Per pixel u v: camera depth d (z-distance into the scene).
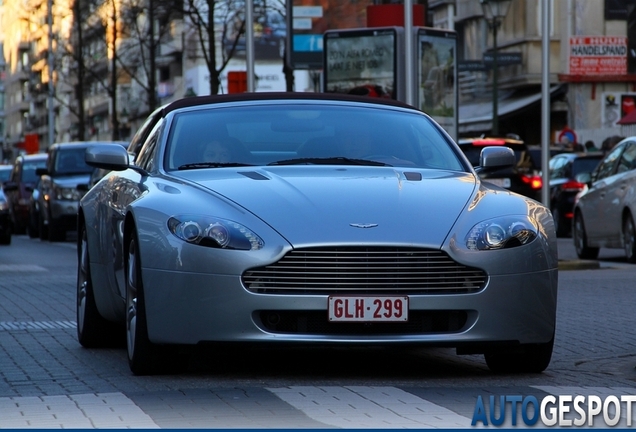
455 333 13.57
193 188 14.50
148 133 17.61
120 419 11.50
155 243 13.81
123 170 17.05
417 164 16.06
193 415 11.64
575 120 85.44
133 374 14.60
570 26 85.88
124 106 161.38
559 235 54.44
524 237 13.93
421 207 14.00
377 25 49.06
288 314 13.46
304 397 12.60
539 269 13.95
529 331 13.88
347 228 13.48
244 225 13.59
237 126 16.39
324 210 13.77
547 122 36.91
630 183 35.66
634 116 71.38
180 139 16.17
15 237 67.25
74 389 13.54
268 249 13.34
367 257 13.36
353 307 13.29
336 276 13.32
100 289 16.86
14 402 12.67
